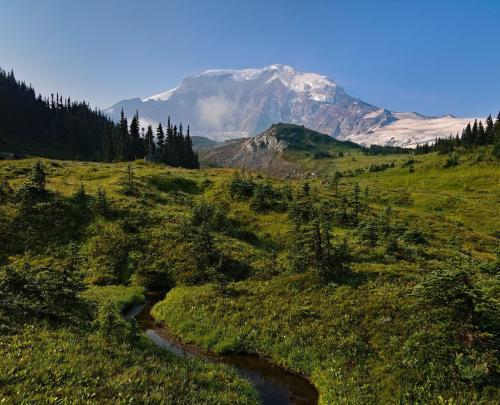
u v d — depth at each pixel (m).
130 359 15.04
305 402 15.55
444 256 34.66
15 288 18.59
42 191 43.31
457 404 13.65
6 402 9.88
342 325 20.28
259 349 19.86
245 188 55.19
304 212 47.53
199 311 23.64
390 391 15.03
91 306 20.72
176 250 35.00
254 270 31.16
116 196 46.78
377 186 128.88
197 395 13.43
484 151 137.38
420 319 19.09
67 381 11.79
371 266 28.36
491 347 15.01
